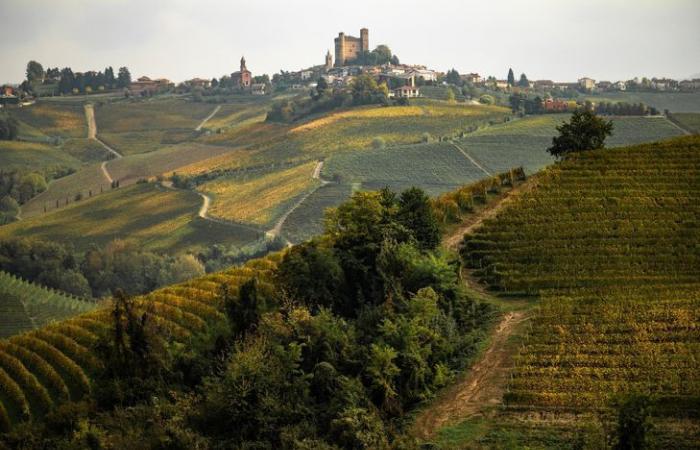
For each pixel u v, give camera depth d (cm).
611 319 7069
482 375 6538
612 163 11062
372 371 6456
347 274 8162
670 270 8194
